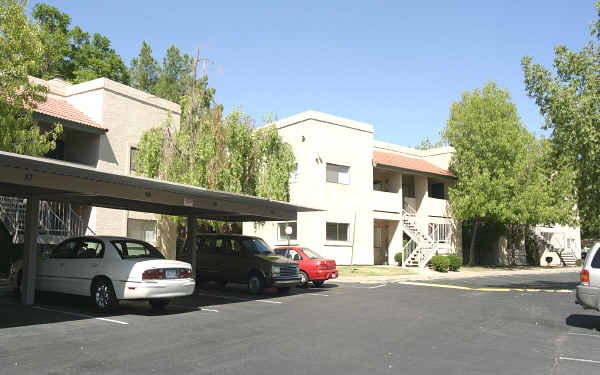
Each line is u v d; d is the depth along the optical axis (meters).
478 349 8.21
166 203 12.87
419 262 29.06
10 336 8.17
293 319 10.80
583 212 18.11
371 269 26.59
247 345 8.04
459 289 18.92
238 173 20.70
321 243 26.55
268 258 15.80
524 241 39.84
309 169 26.78
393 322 10.73
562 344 8.85
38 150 13.98
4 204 17.58
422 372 6.63
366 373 6.52
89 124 19.16
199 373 6.32
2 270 17.20
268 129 21.88
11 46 13.49
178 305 12.69
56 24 37.16
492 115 32.31
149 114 21.86
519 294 17.50
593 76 15.80
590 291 10.38
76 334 8.52
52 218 18.83
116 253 11.09
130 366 6.56
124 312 11.16
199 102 19.94
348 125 28.72
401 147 36.12
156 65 48.78
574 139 16.19
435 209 33.81
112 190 11.41
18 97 13.69
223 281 16.61
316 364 6.93
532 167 33.44
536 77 16.91
